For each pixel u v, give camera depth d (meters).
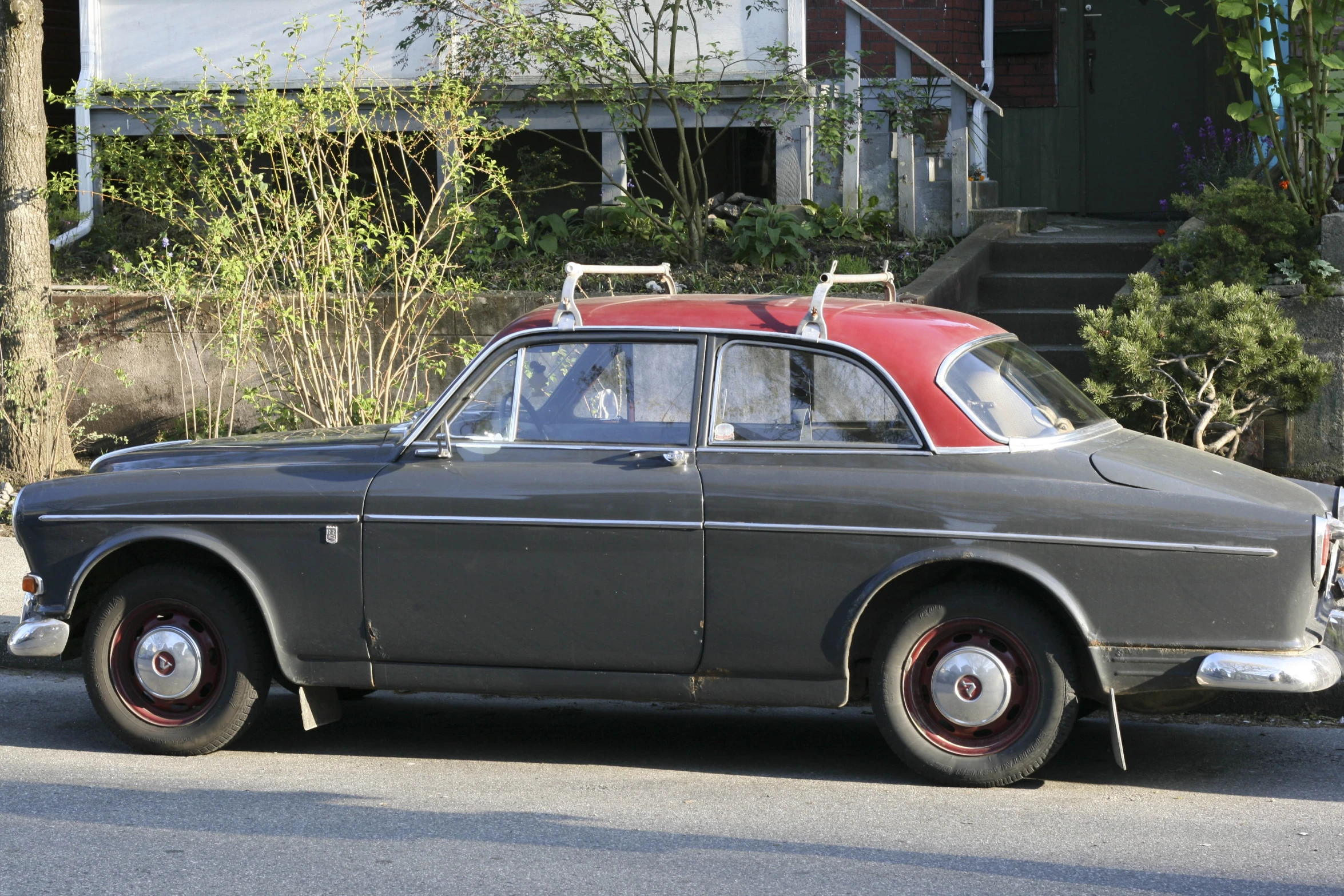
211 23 36.00
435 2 31.17
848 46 34.06
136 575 14.82
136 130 36.50
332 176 28.19
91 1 36.31
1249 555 12.60
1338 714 16.39
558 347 14.31
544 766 14.94
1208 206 25.89
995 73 38.88
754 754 15.38
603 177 36.28
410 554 14.01
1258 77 26.02
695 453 13.77
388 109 31.39
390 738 16.16
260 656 14.73
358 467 14.43
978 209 33.84
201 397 30.03
